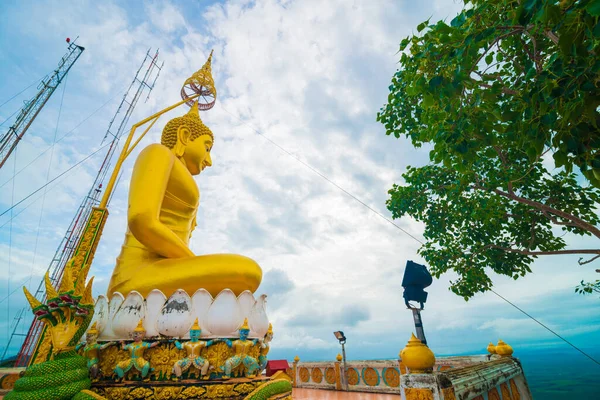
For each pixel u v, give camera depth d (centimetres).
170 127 926
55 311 472
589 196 1005
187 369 525
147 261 677
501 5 492
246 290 621
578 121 421
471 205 1164
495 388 572
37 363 451
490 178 1064
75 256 596
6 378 526
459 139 532
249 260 659
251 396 529
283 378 662
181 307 552
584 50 346
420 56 523
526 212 1108
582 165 422
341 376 1326
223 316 559
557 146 425
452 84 485
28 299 476
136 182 706
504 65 865
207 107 1171
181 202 801
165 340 539
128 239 739
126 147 761
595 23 324
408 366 412
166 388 510
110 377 539
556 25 347
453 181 1204
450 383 405
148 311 562
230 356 550
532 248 1125
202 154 934
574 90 384
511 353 793
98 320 585
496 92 497
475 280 1205
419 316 467
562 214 930
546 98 408
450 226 1267
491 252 1193
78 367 464
